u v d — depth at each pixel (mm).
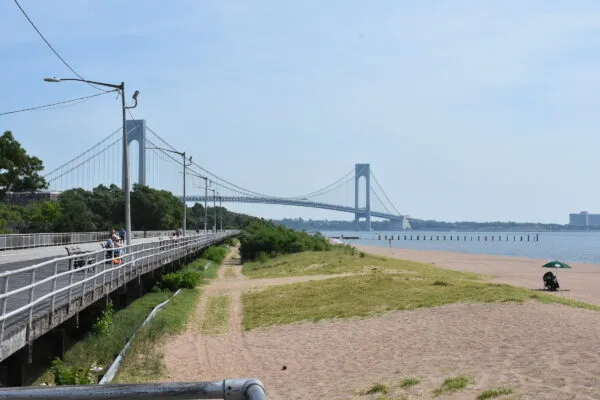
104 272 19156
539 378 12352
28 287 11969
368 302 26312
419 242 181250
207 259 64438
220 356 18688
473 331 18297
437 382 13070
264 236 69125
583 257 101812
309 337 20578
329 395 13156
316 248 72500
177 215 113250
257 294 32969
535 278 50812
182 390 2514
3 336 10930
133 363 17047
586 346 14797
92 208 100938
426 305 24062
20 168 71375
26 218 73125
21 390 2531
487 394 11500
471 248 142250
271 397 13531
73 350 17922
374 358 16453
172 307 27859
